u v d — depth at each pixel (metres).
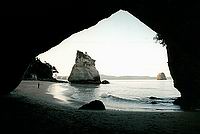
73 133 10.67
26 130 10.41
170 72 32.31
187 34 23.64
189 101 29.34
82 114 17.67
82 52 118.31
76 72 114.19
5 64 19.31
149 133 11.81
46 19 17.48
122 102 41.62
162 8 23.02
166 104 36.84
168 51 30.72
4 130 9.98
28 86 59.03
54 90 57.53
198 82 26.45
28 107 18.14
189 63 26.56
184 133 12.16
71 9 18.30
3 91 24.77
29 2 14.70
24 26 16.44
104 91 73.94
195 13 21.44
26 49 19.97
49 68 105.19
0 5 13.30
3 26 14.89
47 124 12.07
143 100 46.44
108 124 13.75
